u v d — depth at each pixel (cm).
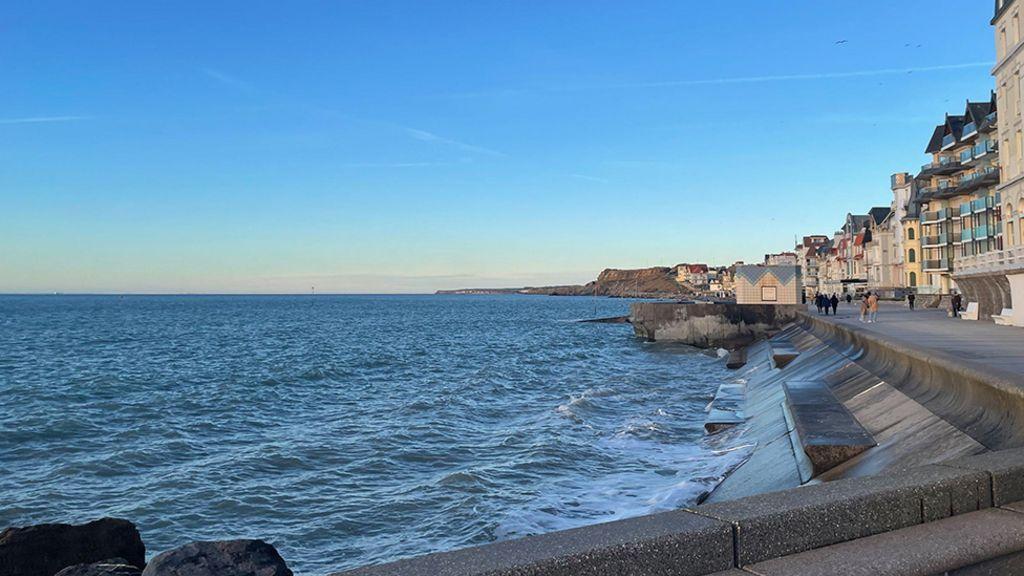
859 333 2241
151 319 11250
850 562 418
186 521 1331
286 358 4794
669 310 5828
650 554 393
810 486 487
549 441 1861
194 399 2912
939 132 7188
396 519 1316
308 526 1294
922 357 1367
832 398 1666
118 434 2167
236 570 494
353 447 1883
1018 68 3944
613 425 2155
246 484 1552
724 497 1290
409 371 3950
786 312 5541
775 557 427
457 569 362
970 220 6266
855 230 11681
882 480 496
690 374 3712
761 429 1714
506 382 3300
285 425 2300
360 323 10212
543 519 1263
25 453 1927
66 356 5044
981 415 995
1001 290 3170
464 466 1678
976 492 504
